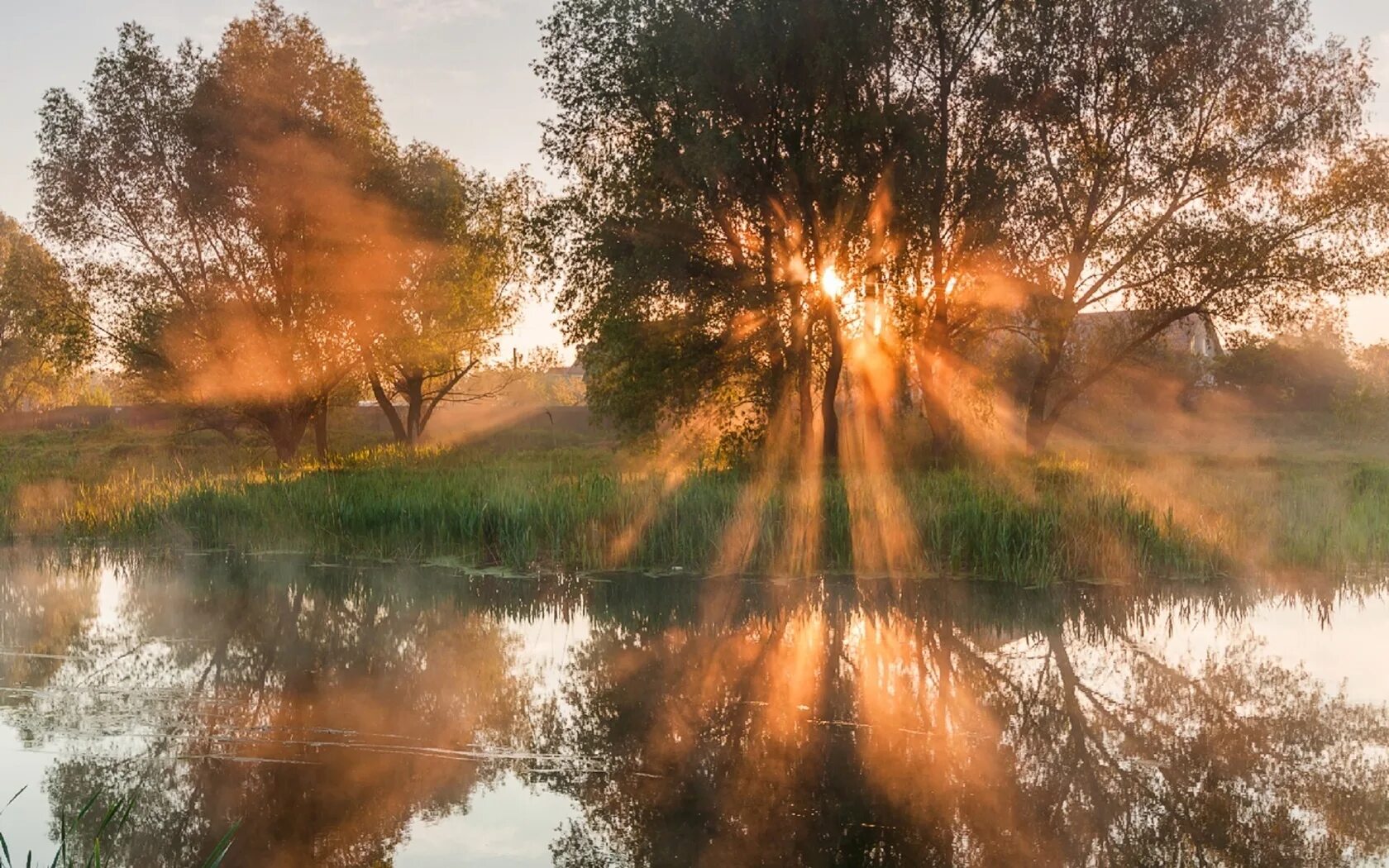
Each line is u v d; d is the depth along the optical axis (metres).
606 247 24.16
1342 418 40.38
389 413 38.69
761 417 25.89
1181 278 26.28
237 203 29.09
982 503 14.99
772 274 24.52
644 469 25.11
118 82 28.16
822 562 14.62
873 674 9.32
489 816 6.10
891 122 23.78
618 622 11.65
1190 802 6.34
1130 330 28.34
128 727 7.68
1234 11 25.36
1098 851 5.65
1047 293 25.62
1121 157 26.48
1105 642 10.45
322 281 30.23
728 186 23.44
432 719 7.94
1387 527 15.59
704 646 10.41
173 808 6.18
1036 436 28.31
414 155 34.88
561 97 24.97
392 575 14.55
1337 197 25.47
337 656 9.98
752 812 6.17
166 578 14.43
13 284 29.28
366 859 5.53
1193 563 13.93
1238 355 27.91
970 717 8.04
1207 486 19.47
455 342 36.56
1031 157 25.19
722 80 23.31
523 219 25.84
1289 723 7.82
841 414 29.20
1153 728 7.75
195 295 29.08
